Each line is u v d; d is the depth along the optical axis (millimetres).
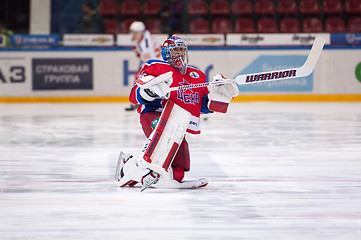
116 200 8875
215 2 32531
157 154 9211
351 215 7922
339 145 15062
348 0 32281
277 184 10156
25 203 8734
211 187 9891
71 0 32625
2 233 7117
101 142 15898
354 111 24062
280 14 32406
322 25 32250
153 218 7805
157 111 9781
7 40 29078
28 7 32406
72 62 28984
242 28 32031
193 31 31812
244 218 7793
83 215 7973
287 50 28953
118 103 28812
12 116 22984
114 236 6973
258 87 28766
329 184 10148
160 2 32719
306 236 6949
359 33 29016
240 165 12211
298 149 14414
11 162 12711
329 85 28812
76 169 11812
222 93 9297
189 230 7223
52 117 22609
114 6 32656
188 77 9586
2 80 28828
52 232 7152
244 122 20578
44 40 29156
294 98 28766
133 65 29047
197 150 14367
